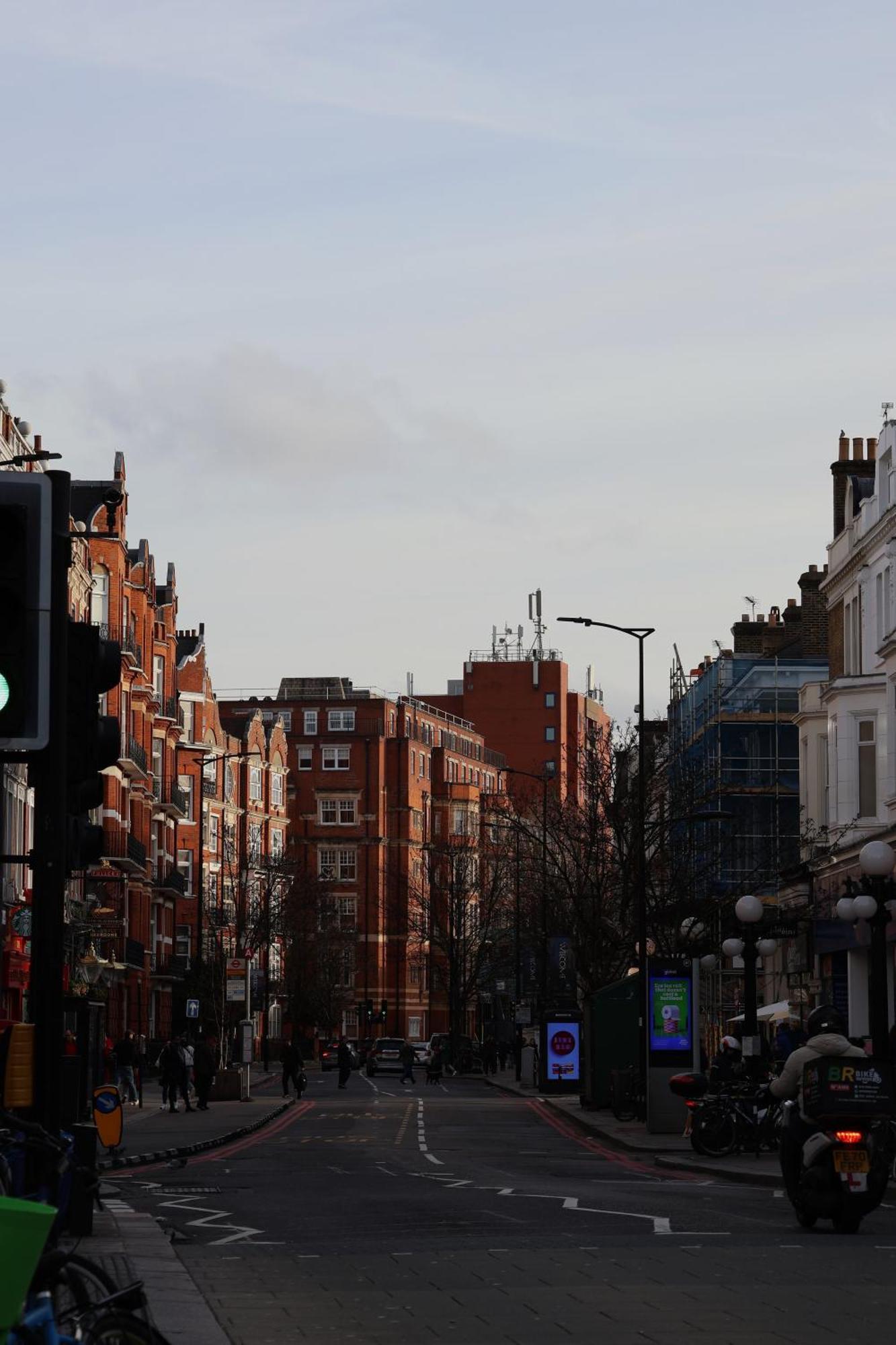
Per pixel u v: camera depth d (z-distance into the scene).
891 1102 21.67
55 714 13.85
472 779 194.62
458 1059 137.12
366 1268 18.34
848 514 68.50
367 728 178.00
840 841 64.69
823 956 68.19
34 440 75.75
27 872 70.88
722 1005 83.56
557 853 95.75
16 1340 7.68
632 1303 15.54
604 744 76.31
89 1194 19.50
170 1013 113.69
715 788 82.50
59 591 14.02
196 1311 14.69
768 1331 13.88
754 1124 36.66
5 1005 66.50
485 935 145.50
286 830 166.00
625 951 73.25
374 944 174.12
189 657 141.62
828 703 65.44
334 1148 43.28
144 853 103.88
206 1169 35.41
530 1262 18.61
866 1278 17.06
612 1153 41.59
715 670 92.56
